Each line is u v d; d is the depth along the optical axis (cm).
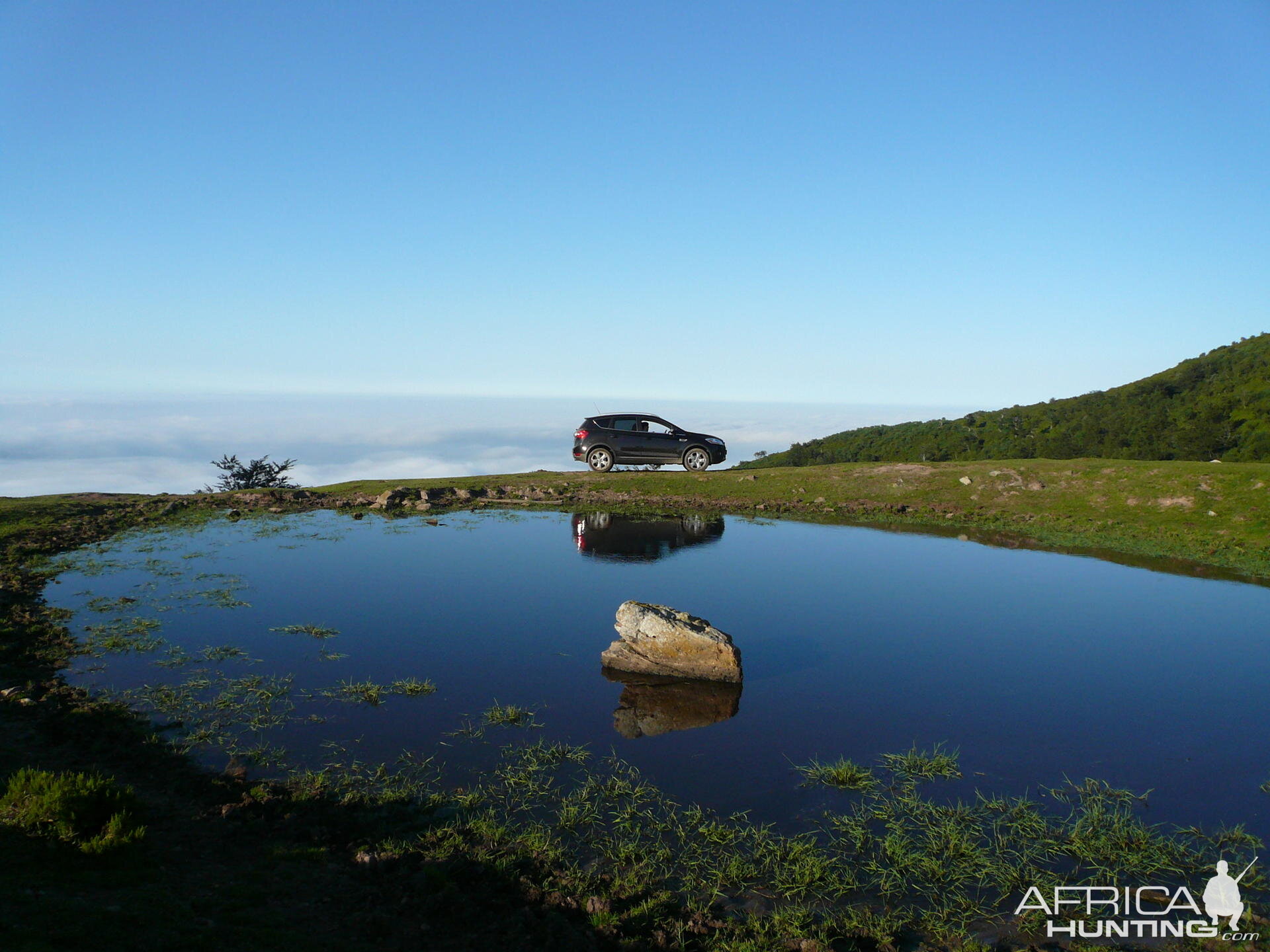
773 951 561
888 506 2548
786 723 961
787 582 1644
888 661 1180
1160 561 1884
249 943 484
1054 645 1259
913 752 886
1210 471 2453
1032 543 2098
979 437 6462
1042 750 896
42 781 630
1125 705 1017
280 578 1623
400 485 2888
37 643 1162
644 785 806
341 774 805
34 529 2038
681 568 1767
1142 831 726
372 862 630
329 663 1130
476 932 551
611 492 2778
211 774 787
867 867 678
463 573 1688
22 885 503
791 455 6644
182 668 1090
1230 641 1275
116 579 1584
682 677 1101
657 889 636
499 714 962
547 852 674
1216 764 862
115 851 570
